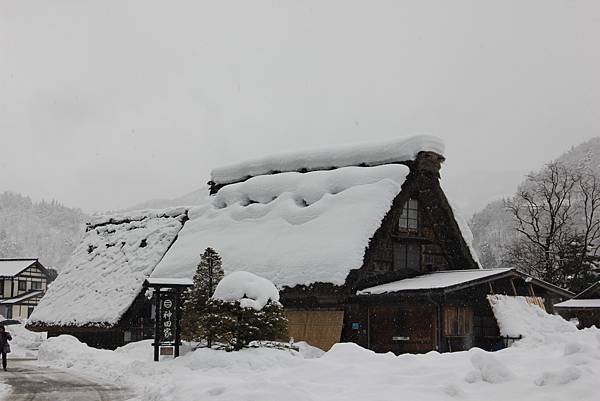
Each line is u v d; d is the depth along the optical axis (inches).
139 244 1419.8
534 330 979.3
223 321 826.8
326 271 1031.6
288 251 1111.0
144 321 1312.7
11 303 2780.5
